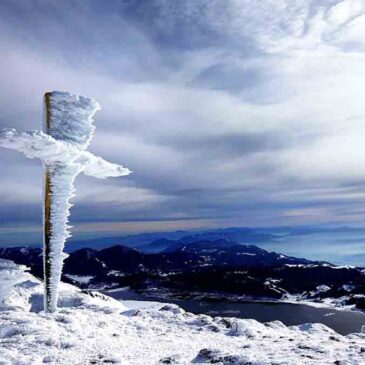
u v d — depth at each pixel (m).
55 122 14.09
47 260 15.05
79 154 13.88
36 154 13.12
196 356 9.28
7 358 8.80
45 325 12.35
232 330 15.11
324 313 156.25
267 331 15.48
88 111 14.30
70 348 10.33
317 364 7.72
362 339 12.88
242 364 8.17
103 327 14.07
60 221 14.85
